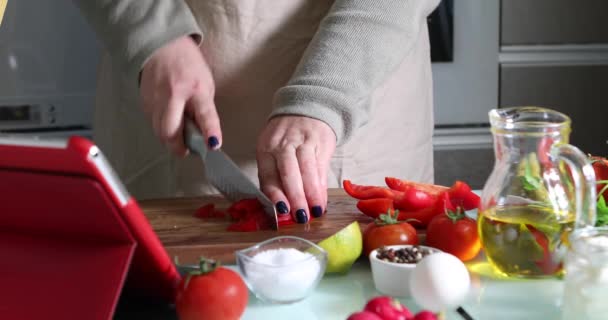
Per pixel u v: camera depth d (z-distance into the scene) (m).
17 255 0.79
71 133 2.07
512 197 0.95
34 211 0.76
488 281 0.97
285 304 0.92
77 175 0.70
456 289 0.86
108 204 0.72
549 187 0.95
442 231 1.02
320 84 1.33
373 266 0.95
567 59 2.29
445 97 2.29
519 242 0.95
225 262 1.09
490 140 2.33
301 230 1.20
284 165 1.24
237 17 1.50
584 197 0.91
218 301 0.82
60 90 2.04
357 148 1.60
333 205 1.33
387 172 1.67
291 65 1.54
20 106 2.02
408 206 1.21
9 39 1.98
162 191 1.61
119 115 1.66
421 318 0.76
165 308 0.90
